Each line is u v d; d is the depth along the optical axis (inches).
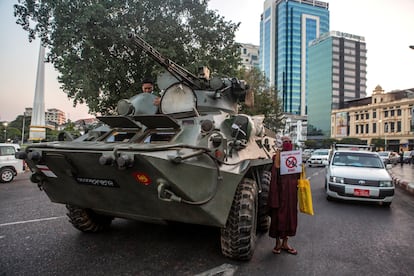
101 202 162.1
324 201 351.9
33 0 459.5
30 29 481.4
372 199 324.5
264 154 216.4
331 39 3705.7
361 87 3809.1
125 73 522.6
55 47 465.7
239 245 155.0
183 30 530.6
